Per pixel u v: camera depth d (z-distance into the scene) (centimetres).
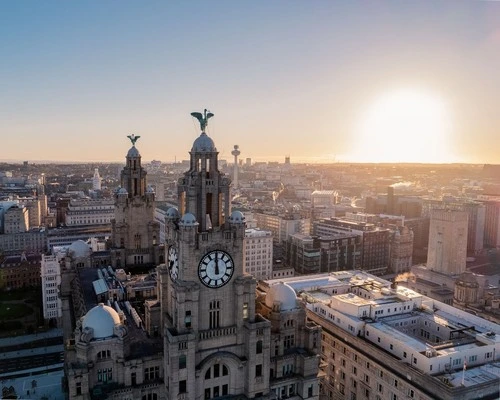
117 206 16025
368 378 13150
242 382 9531
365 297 17200
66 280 15800
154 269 15800
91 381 8900
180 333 8838
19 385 16075
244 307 9469
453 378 11375
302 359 10494
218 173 9375
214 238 9050
